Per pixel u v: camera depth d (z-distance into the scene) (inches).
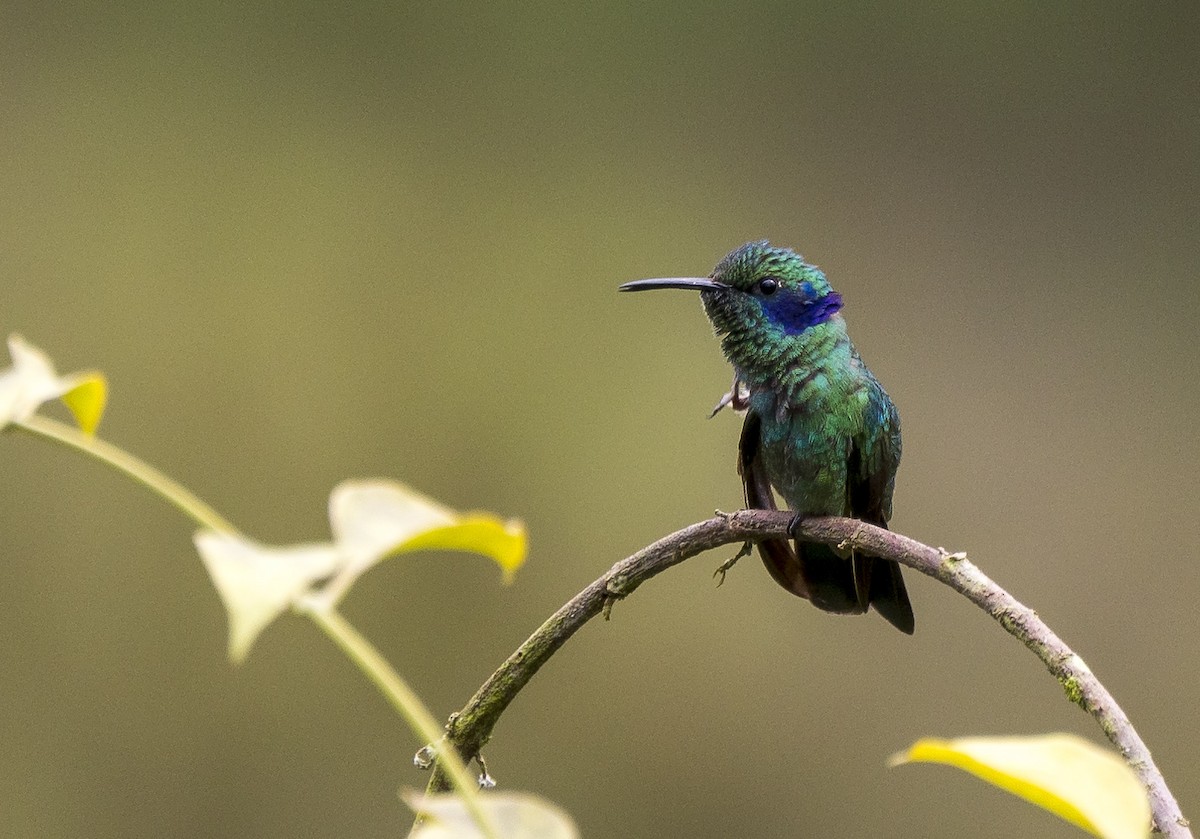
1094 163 518.3
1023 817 427.2
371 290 481.1
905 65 528.4
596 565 465.4
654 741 440.1
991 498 478.0
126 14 487.5
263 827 416.2
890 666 448.5
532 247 500.1
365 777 422.9
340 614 433.7
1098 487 477.1
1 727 408.5
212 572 50.9
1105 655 455.2
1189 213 510.0
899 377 495.2
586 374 486.3
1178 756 438.6
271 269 474.3
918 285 509.0
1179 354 496.7
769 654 448.1
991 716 441.4
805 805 435.5
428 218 496.4
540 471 471.8
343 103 501.4
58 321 451.5
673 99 525.3
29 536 423.5
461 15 516.7
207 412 454.3
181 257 468.4
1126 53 522.0
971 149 522.9
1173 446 484.1
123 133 477.4
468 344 482.6
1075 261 510.6
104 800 410.0
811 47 530.0
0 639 414.0
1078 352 497.4
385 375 472.1
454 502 465.7
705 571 455.2
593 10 524.7
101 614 422.9
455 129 510.0
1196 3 519.5
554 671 444.5
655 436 482.3
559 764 437.4
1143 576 465.7
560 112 517.7
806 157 523.5
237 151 485.4
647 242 507.5
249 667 422.6
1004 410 490.0
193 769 416.5
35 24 478.9
